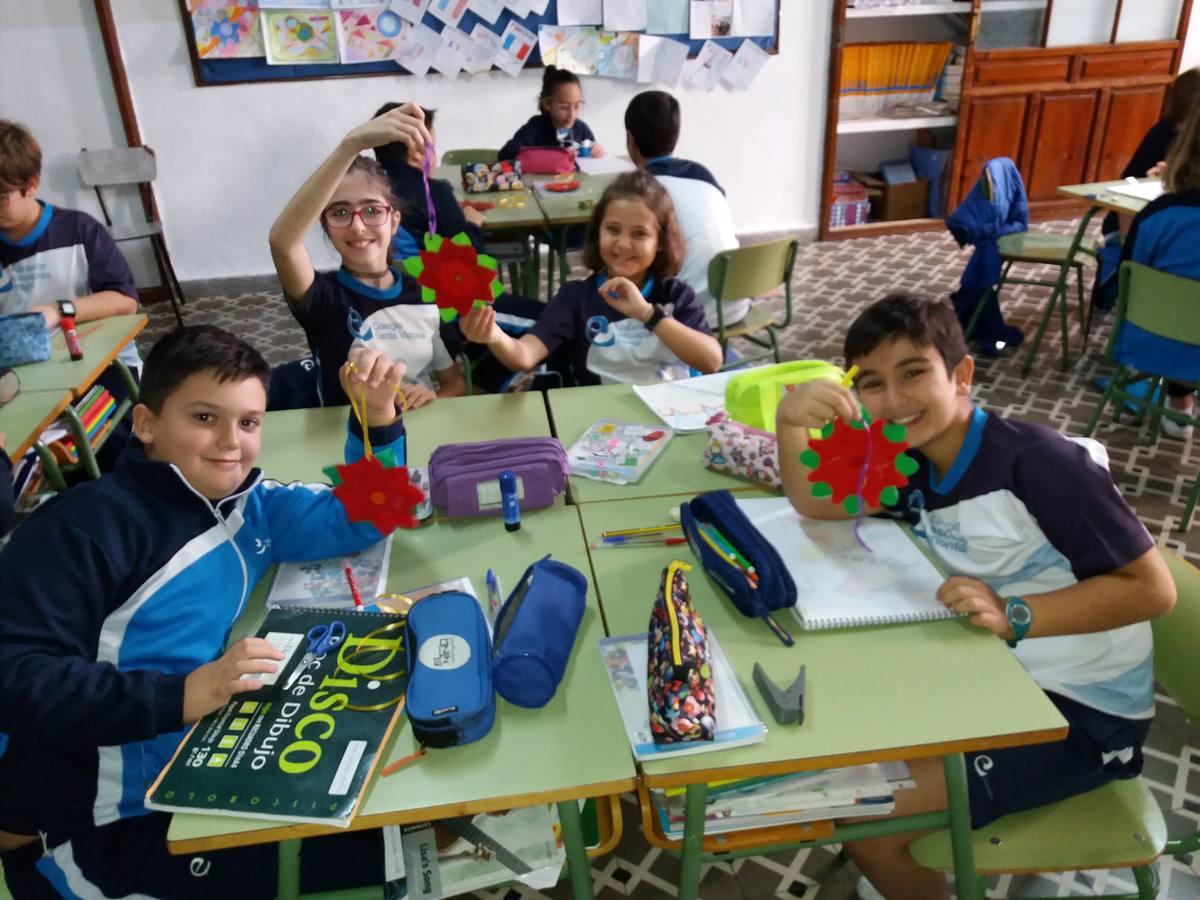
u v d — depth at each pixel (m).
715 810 1.07
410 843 1.13
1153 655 1.30
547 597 1.16
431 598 1.15
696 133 5.19
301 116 4.75
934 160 5.48
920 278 4.80
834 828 1.11
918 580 1.24
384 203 1.95
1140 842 1.16
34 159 2.46
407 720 1.04
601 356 2.20
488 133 4.98
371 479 1.23
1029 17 5.12
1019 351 3.85
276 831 0.91
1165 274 2.40
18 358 2.21
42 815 1.10
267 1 4.47
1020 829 1.18
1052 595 1.17
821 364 1.71
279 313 4.68
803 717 1.02
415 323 2.06
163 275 4.68
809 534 1.35
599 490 1.55
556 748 1.00
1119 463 2.97
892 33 5.33
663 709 0.98
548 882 1.13
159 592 1.13
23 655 1.00
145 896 1.10
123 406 2.58
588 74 4.94
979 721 1.01
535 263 3.84
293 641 1.14
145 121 4.61
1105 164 5.50
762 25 4.98
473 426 1.78
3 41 4.29
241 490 1.23
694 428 1.75
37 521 1.09
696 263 2.98
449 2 4.64
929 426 1.24
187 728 1.06
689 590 1.22
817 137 5.30
